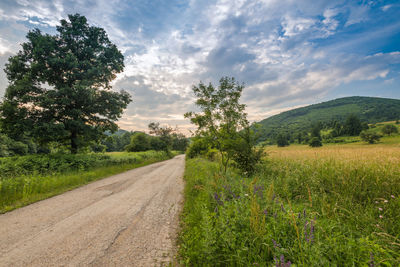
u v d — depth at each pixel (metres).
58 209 5.41
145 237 3.68
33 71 14.80
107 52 19.08
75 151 17.59
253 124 8.62
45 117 15.46
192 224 4.01
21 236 3.69
